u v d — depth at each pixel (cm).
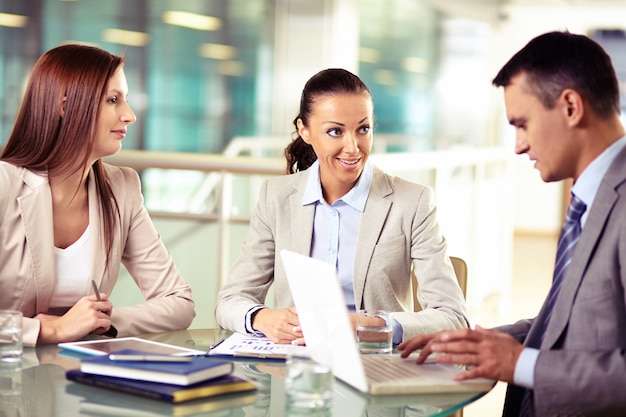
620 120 169
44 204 228
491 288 621
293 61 694
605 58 165
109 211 243
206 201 448
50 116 226
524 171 1105
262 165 397
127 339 201
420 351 195
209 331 225
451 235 520
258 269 244
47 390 161
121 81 231
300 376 152
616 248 161
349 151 224
